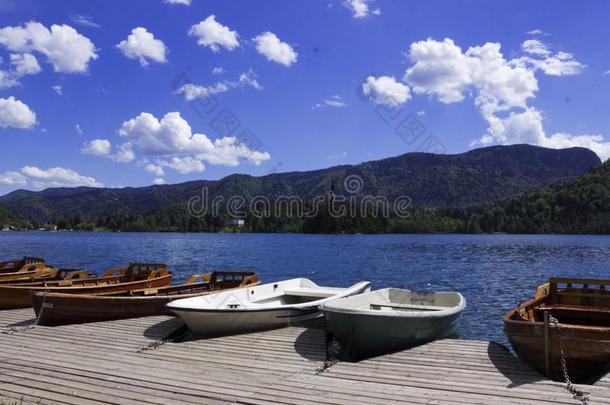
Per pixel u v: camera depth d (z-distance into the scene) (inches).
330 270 1745.8
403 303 554.6
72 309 511.8
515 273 1632.6
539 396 287.7
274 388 301.9
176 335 456.1
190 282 650.8
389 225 5802.2
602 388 301.3
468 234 6146.7
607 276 1549.0
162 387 302.4
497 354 382.6
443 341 427.8
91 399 281.9
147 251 2869.1
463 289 1209.4
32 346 403.2
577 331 336.8
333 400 281.0
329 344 435.5
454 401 279.7
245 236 5797.2
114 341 420.8
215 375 328.5
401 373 335.6
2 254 2497.5
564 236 5477.4
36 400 280.4
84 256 2389.3
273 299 592.4
